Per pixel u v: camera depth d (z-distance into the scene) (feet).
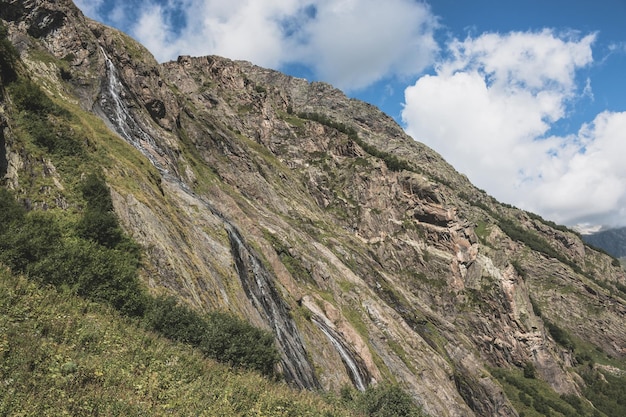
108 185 108.06
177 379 50.49
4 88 109.09
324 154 458.09
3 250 67.51
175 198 153.69
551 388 390.21
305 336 166.30
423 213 435.12
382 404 92.53
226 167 285.84
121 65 231.30
